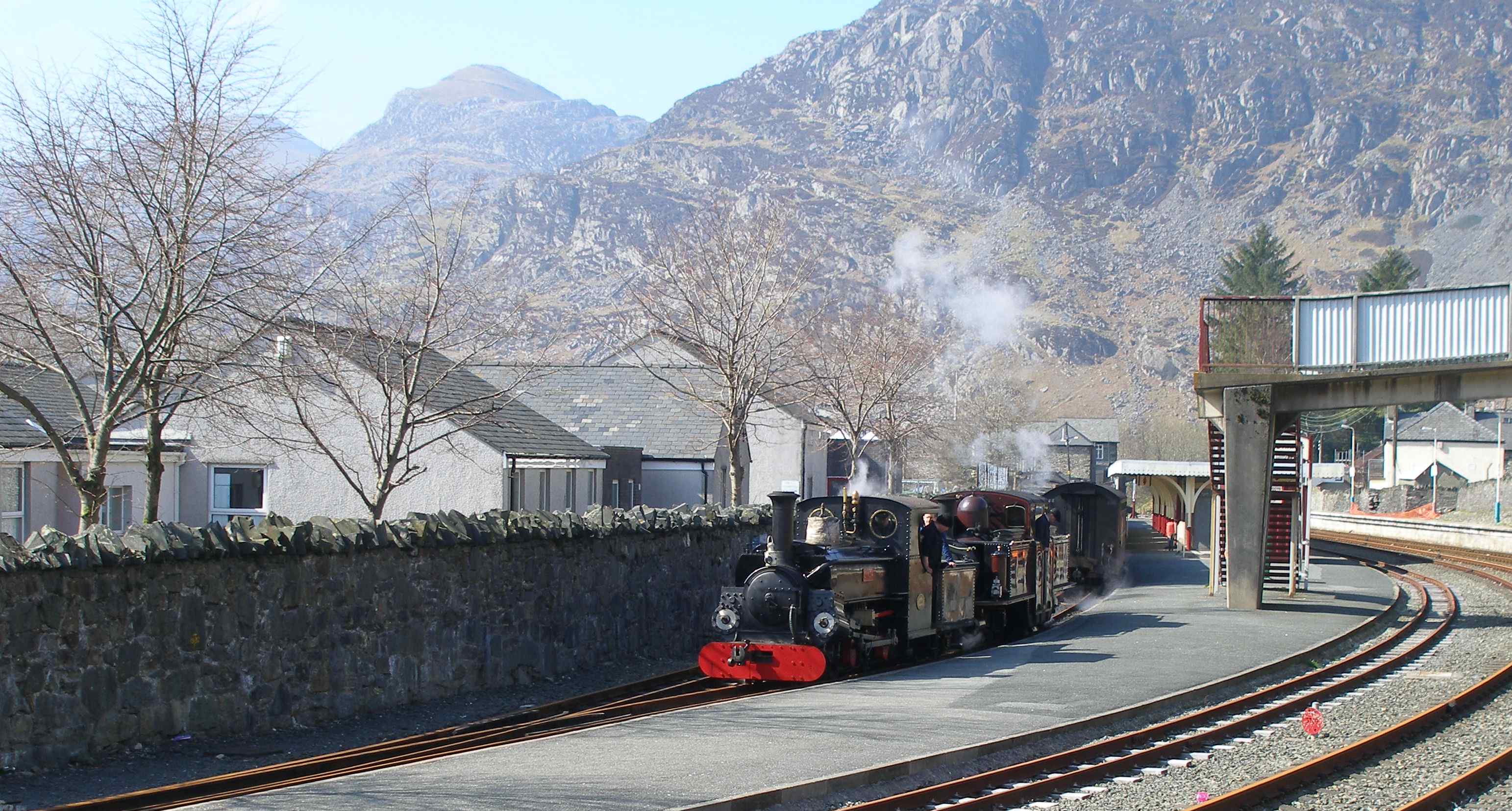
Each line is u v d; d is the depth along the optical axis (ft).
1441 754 38.99
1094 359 602.03
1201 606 84.12
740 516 76.95
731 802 30.09
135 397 54.54
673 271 113.70
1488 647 65.00
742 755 36.14
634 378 141.59
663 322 108.78
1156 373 579.89
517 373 107.14
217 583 43.06
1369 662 60.75
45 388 78.95
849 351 148.77
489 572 55.11
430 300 71.20
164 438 87.30
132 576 40.34
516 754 36.32
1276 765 37.14
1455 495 237.25
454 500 91.97
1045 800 32.86
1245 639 65.62
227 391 55.21
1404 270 349.20
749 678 53.26
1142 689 49.16
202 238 50.19
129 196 48.96
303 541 45.93
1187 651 60.95
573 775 33.24
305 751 41.45
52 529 38.50
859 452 140.87
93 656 39.06
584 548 61.31
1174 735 41.96
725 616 54.54
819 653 51.90
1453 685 53.11
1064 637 67.67
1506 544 148.36
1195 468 149.28
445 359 100.63
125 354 48.75
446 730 44.27
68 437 55.01
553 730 43.21
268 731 44.50
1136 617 77.20
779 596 53.26
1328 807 32.60
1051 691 48.49
